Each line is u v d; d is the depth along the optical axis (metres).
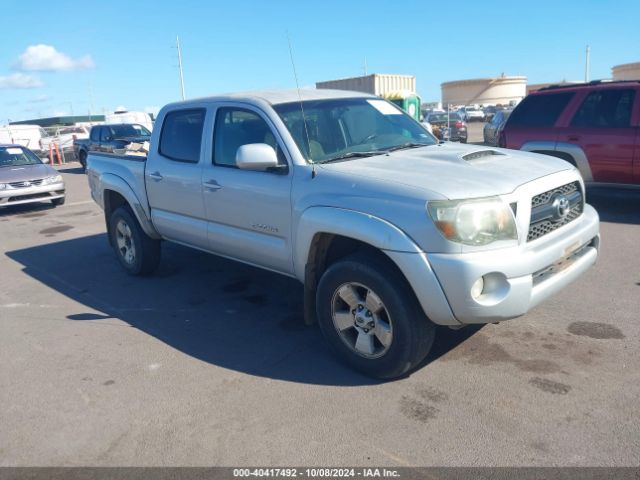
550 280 3.55
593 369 3.72
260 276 6.18
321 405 3.49
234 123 4.70
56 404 3.70
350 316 3.79
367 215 3.51
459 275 3.22
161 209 5.61
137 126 20.27
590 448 2.92
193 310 5.27
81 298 5.82
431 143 4.87
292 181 4.08
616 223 7.71
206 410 3.51
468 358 3.96
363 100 5.02
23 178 11.80
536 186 3.57
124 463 3.04
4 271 7.13
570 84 8.38
